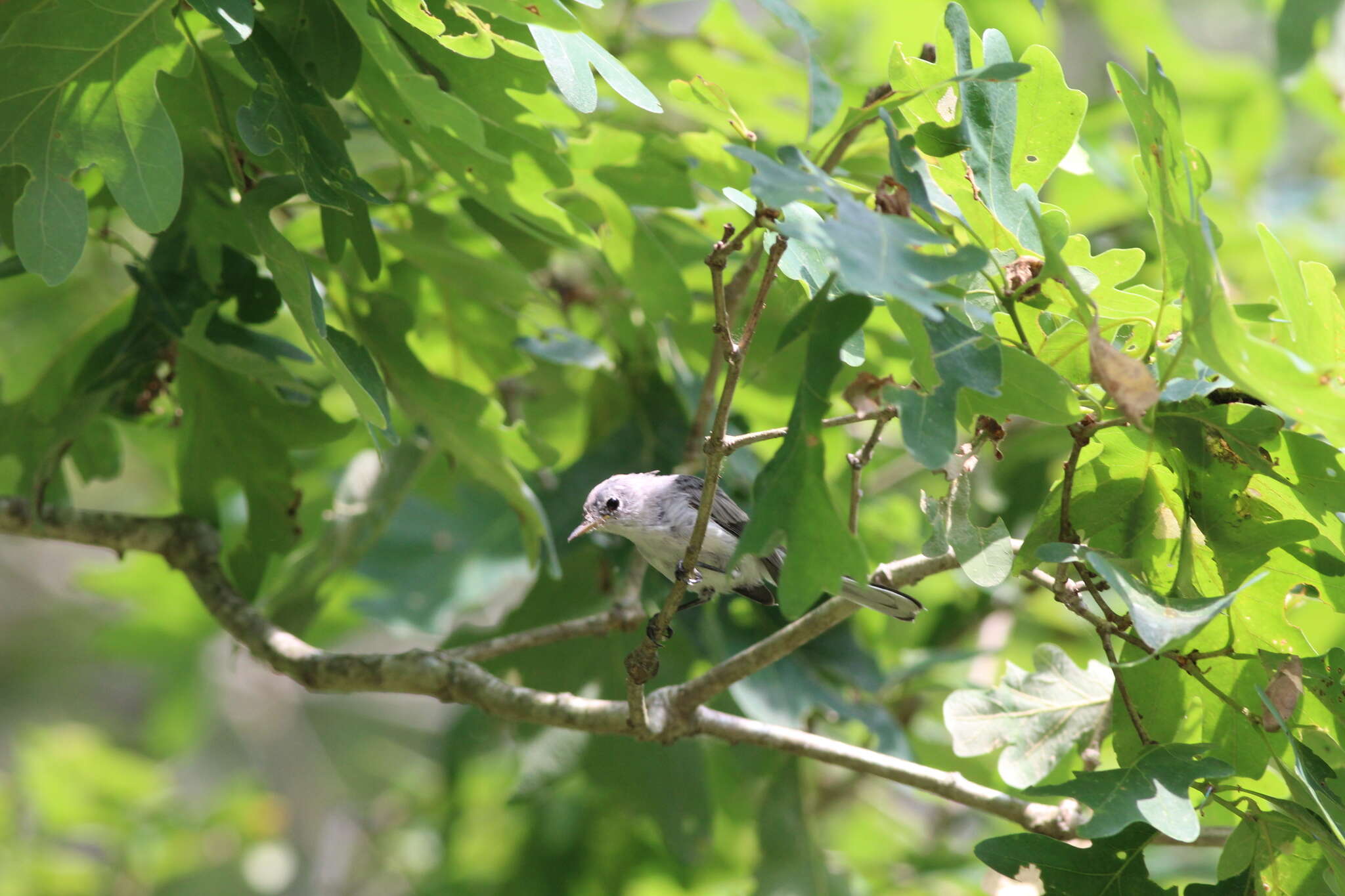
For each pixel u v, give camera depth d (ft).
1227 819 23.82
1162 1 52.37
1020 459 40.70
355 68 21.11
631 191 27.22
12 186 21.66
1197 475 20.29
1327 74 46.09
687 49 34.53
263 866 49.21
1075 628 43.65
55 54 18.79
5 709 70.33
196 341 25.66
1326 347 18.74
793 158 16.74
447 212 31.24
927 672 39.19
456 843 42.68
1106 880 20.35
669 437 35.45
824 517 16.84
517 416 36.68
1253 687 21.42
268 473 29.94
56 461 28.32
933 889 40.22
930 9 44.16
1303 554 20.47
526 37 20.56
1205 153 50.83
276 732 63.52
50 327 35.29
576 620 30.27
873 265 14.78
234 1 18.78
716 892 39.96
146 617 49.26
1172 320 20.01
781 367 26.94
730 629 34.27
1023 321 20.35
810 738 25.22
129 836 47.67
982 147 20.58
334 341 21.43
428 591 40.24
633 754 35.06
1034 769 22.85
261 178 25.11
